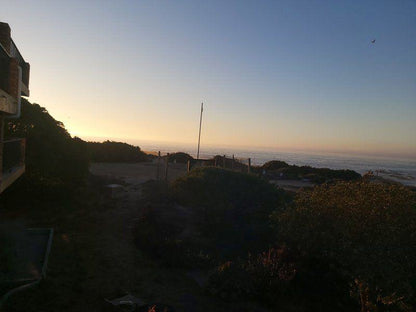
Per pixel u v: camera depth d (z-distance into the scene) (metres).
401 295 6.48
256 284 8.87
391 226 6.84
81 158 17.78
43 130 16.33
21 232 11.83
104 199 18.81
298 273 9.50
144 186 23.41
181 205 16.31
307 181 34.22
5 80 7.48
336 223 7.91
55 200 16.70
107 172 31.39
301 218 8.81
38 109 16.97
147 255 11.03
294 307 8.34
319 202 8.68
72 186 17.22
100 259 10.31
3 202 15.55
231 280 8.84
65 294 7.73
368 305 7.26
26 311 6.73
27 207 15.63
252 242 12.45
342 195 8.53
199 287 9.04
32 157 15.46
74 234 12.52
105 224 14.31
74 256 10.27
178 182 18.66
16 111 8.04
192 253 11.07
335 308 8.34
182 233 13.02
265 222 14.09
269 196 16.66
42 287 7.79
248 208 15.25
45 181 16.16
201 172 19.17
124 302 7.49
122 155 43.38
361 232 7.46
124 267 9.89
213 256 11.26
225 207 15.09
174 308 7.67
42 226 13.13
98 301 7.64
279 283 8.88
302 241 8.87
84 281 8.62
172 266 10.22
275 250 10.77
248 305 8.25
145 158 45.97
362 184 8.63
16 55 9.64
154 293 8.43
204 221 14.05
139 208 16.94
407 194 7.70
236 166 33.41
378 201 7.57
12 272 8.38
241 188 17.36
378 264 6.57
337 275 9.23
